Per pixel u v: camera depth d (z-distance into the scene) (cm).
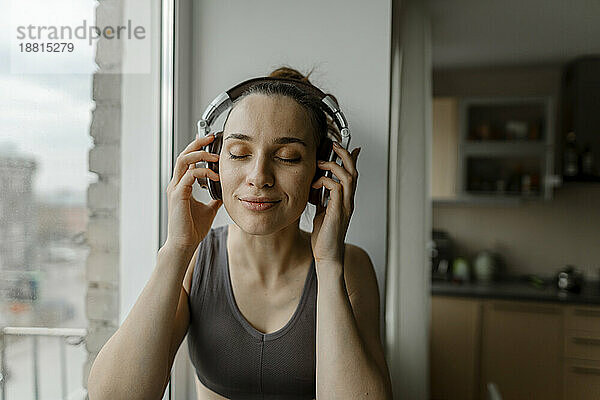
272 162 86
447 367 304
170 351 97
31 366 92
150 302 92
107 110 112
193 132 147
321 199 97
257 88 88
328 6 140
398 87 166
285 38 142
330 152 95
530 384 293
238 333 103
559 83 352
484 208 361
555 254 351
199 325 105
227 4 145
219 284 104
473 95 363
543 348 291
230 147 86
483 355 299
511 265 357
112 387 90
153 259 133
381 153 138
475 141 342
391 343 178
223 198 88
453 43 310
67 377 102
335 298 92
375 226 139
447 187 342
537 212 353
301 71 141
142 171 127
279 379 103
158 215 136
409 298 180
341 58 140
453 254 363
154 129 133
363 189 139
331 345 90
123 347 91
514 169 348
